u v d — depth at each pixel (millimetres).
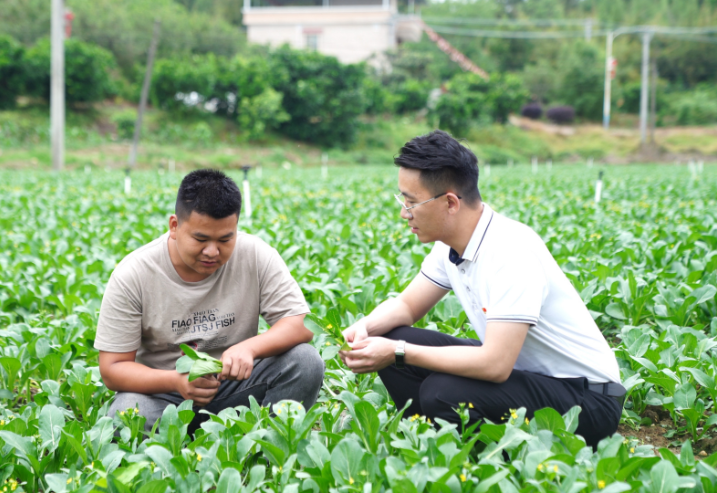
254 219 9438
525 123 50906
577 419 2535
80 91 33438
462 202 2627
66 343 3928
